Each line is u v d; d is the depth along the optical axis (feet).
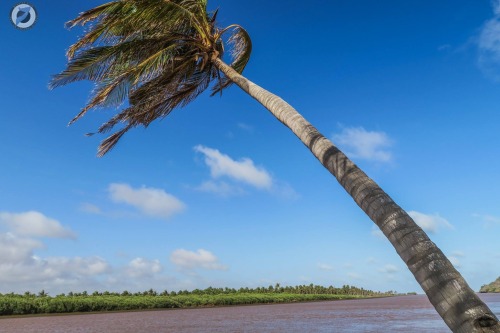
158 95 42.34
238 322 107.04
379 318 111.55
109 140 44.39
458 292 18.83
